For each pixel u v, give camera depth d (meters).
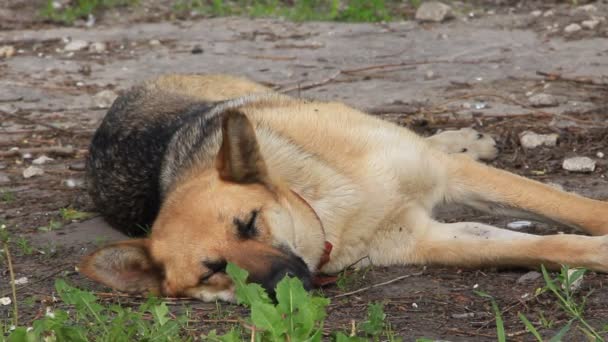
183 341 7.95
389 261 9.95
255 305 6.99
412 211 9.95
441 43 19.28
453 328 8.00
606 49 17.86
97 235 11.68
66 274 10.23
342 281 9.37
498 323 7.23
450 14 21.03
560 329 7.74
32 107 17.28
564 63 17.27
